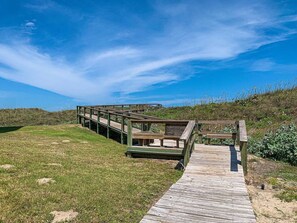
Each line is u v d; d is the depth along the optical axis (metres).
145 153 9.91
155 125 17.95
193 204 5.27
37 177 6.63
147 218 4.63
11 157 8.38
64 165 8.02
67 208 5.05
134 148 9.98
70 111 32.62
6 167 7.29
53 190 5.83
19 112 31.45
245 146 7.98
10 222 4.46
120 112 14.92
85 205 5.20
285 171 8.93
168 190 6.09
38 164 7.83
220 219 4.62
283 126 12.98
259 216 5.40
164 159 9.75
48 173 7.00
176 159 9.67
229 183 6.62
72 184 6.27
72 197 5.54
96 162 8.91
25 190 5.75
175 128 10.17
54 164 8.05
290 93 20.33
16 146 10.50
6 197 5.33
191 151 9.74
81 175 7.06
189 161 8.73
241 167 8.04
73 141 13.12
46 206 5.08
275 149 10.63
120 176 7.29
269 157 10.80
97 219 4.72
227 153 9.77
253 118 17.66
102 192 5.91
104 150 11.28
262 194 6.62
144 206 5.40
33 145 11.16
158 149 9.67
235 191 6.04
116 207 5.23
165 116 21.70
